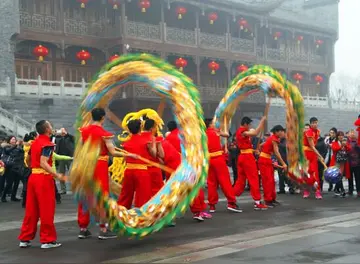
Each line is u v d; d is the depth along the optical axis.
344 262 6.71
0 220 11.34
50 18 29.50
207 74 38.75
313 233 8.84
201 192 10.44
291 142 13.01
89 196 7.55
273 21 40.41
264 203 12.65
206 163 8.92
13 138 15.14
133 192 9.24
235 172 17.84
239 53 37.94
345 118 45.12
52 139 15.24
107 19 32.59
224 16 37.59
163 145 9.95
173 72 9.32
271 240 8.33
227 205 12.53
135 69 9.16
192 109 9.12
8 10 27.97
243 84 12.98
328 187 18.05
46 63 30.45
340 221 10.13
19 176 15.13
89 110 9.34
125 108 30.25
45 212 8.05
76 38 30.41
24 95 27.06
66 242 8.56
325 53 47.25
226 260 7.00
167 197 8.34
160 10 34.38
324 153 15.98
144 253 7.59
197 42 35.12
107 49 31.66
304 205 12.84
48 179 8.12
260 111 37.81
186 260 7.09
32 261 7.23
